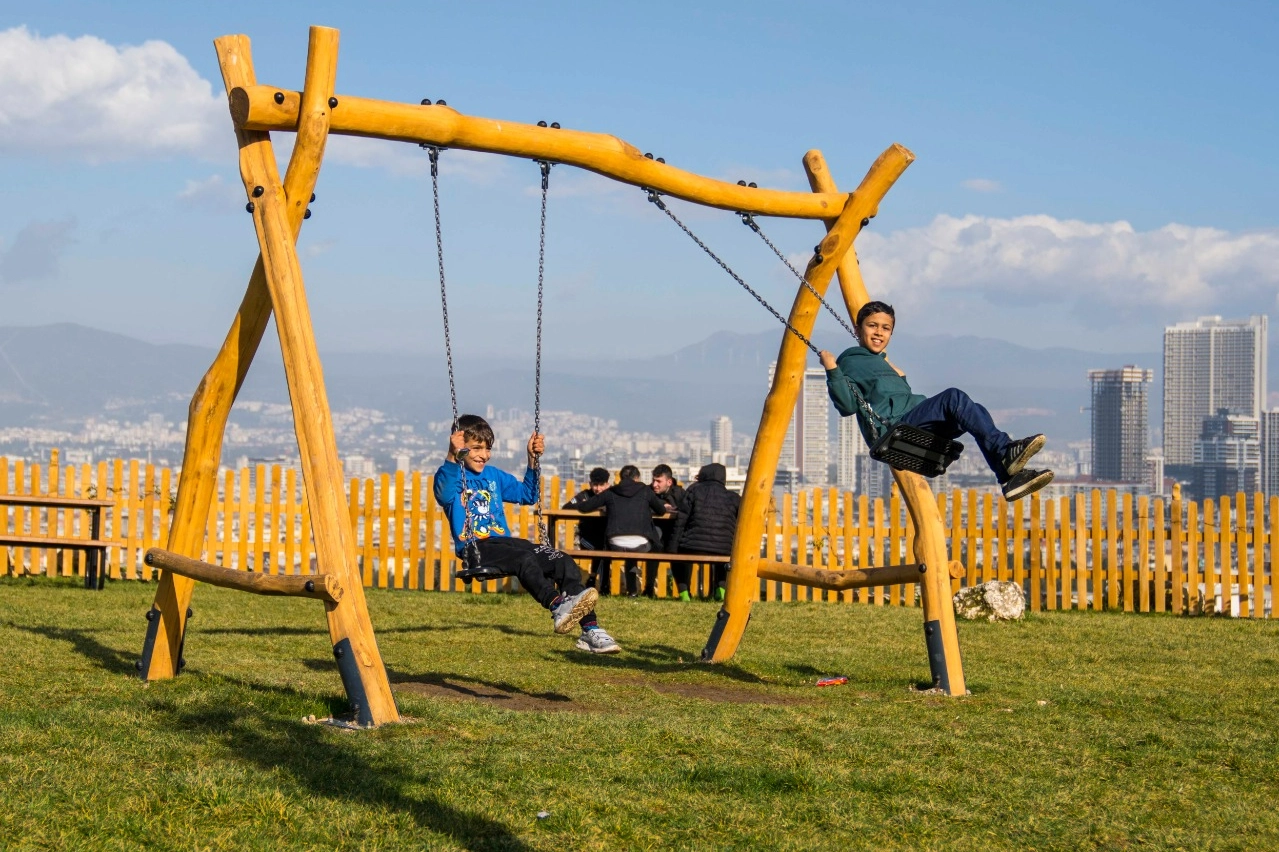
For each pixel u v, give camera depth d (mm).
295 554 17766
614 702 8023
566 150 8375
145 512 17469
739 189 9328
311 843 4738
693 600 16406
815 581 9820
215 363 8109
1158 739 6852
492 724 6762
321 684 8023
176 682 7934
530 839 4859
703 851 4785
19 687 7488
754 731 6836
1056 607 16859
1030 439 7598
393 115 7562
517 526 18172
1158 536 16359
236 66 7398
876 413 8578
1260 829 5281
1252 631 13164
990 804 5543
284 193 7395
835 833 5082
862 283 10070
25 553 17250
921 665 10227
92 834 4730
